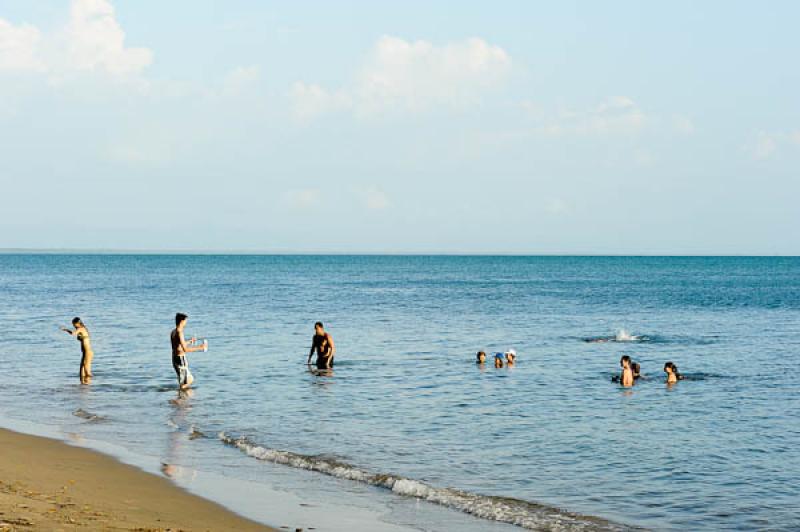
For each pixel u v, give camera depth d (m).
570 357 32.94
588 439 17.80
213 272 172.62
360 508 12.68
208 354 33.28
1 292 87.56
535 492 13.77
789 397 23.52
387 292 90.81
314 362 30.58
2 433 17.55
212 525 11.31
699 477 14.84
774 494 13.83
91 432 18.02
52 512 11.04
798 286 105.25
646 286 106.31
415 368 29.30
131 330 43.78
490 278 139.62
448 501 13.10
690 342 38.97
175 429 18.50
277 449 16.52
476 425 19.19
